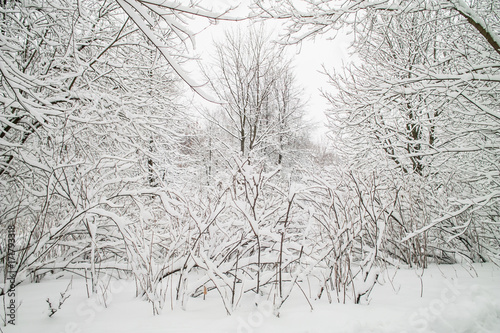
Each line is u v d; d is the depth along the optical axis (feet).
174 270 10.92
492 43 15.06
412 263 16.10
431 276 12.80
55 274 13.20
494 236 16.80
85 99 17.16
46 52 16.79
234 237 11.80
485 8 19.20
